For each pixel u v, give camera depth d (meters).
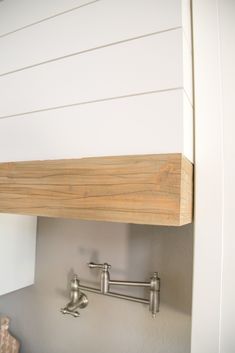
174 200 0.47
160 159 0.49
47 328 1.09
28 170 0.65
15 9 0.77
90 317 1.00
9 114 0.74
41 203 0.62
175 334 0.85
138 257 0.93
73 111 0.63
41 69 0.69
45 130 0.67
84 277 1.02
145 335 0.90
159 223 0.48
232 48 0.68
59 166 0.60
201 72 0.69
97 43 0.61
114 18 0.60
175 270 0.87
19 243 1.07
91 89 0.61
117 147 0.57
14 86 0.74
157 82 0.54
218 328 0.67
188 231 0.85
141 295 0.91
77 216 0.57
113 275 0.97
